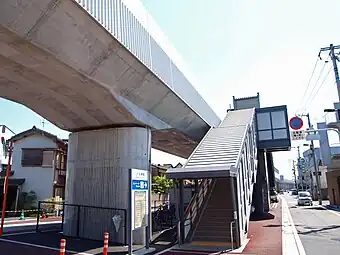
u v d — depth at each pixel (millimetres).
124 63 9836
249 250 9992
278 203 38219
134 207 9492
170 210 17562
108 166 12617
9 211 22859
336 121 21734
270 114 22922
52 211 24641
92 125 13164
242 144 13078
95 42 8367
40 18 6770
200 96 17672
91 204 12625
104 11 8109
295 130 19688
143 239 11602
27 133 27016
